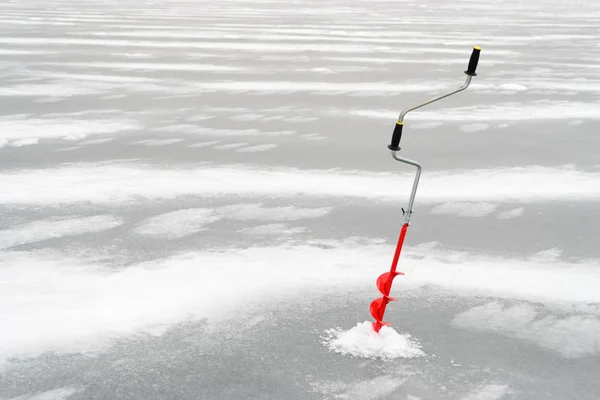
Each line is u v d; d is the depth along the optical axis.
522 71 14.16
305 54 15.87
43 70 13.27
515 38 20.17
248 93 11.38
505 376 3.52
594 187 6.78
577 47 18.36
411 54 16.16
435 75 13.34
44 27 20.56
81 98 10.81
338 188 6.58
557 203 6.29
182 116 9.66
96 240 5.17
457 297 4.39
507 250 5.18
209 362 3.57
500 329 4.01
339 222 5.67
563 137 8.84
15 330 3.83
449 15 29.02
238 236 5.31
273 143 8.27
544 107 10.73
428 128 9.24
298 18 25.55
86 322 3.95
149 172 6.98
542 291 4.51
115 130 8.77
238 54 15.72
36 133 8.53
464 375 3.52
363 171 7.17
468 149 8.17
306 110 10.16
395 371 3.53
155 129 8.87
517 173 7.21
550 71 14.23
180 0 36.44
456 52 16.66
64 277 4.52
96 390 3.32
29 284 4.41
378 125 9.32
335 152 7.92
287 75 13.09
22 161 7.32
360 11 30.33
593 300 4.40
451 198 6.36
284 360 3.61
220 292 4.36
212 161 7.45
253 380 3.42
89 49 16.11
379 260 4.92
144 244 5.11
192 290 4.37
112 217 5.67
